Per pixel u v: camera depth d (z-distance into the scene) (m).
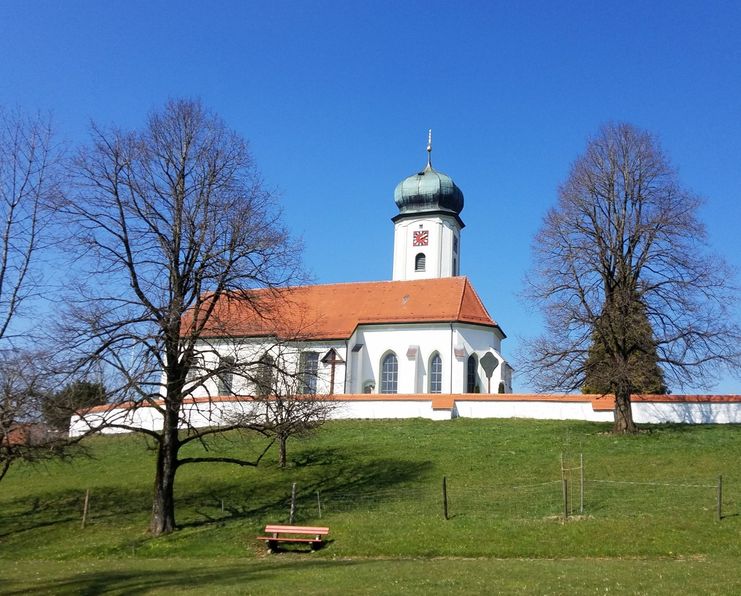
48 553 28.09
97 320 27.45
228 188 30.55
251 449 44.56
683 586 16.77
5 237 30.08
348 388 61.09
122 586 19.47
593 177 43.28
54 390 27.98
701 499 28.22
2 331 29.41
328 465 39.38
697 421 44.88
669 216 41.78
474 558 22.83
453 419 49.25
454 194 80.50
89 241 28.73
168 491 29.67
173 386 29.17
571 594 16.19
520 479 33.91
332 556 24.19
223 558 24.98
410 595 16.41
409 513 28.66
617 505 27.91
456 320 61.66
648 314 41.78
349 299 66.69
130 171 29.47
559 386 41.72
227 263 29.33
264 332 40.06
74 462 45.50
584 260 42.38
